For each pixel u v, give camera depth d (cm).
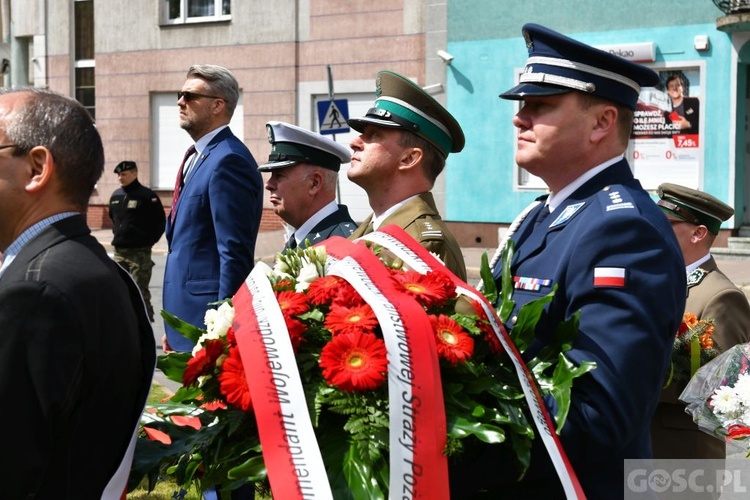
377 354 188
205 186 423
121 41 1972
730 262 1381
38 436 175
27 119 192
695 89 1462
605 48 1508
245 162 429
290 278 215
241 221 420
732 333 327
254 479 190
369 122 296
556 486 207
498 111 1605
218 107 436
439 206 1666
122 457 196
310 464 182
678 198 345
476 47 1614
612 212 207
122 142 1986
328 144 401
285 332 195
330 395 189
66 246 189
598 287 202
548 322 212
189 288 424
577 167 226
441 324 199
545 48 226
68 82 2084
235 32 1850
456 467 205
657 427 316
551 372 205
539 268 218
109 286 191
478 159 1625
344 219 405
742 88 1453
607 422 196
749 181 1480
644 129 1498
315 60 1781
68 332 179
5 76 2186
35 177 192
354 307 199
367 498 181
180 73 1920
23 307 177
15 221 194
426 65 1669
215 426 206
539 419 193
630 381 196
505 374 204
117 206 967
